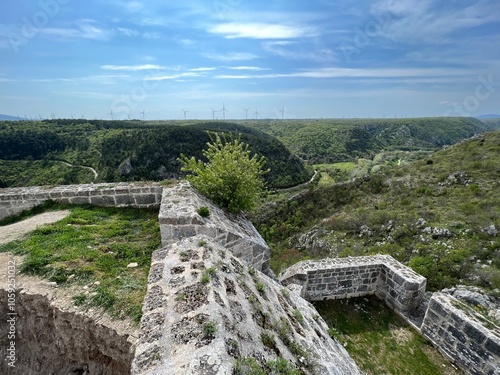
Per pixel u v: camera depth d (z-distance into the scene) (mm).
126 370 3654
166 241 5797
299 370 2719
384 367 6391
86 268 4879
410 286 7742
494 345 5664
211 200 7895
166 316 2699
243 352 2354
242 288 3451
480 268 10250
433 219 15562
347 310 8148
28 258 5004
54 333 4141
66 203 7832
